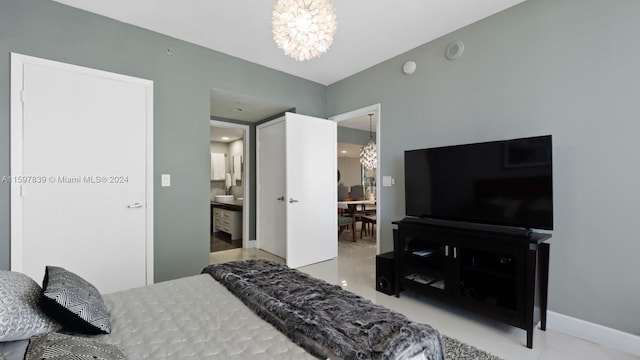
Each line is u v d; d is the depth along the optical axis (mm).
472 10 2455
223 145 7102
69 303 1000
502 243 2064
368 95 3656
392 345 929
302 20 1547
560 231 2145
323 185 4051
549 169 1996
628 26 1875
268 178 4535
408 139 3188
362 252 4566
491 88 2525
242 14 2506
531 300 1928
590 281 2018
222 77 3238
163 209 2820
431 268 2555
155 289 1514
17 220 2168
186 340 1019
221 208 6062
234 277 1571
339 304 1225
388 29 2748
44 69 2268
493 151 2287
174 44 2902
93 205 2463
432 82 2965
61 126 2330
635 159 1854
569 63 2107
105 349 804
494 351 1873
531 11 2291
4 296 935
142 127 2701
